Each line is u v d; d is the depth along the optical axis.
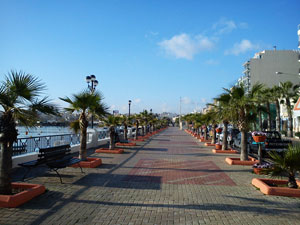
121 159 12.43
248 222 4.80
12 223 4.57
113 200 5.95
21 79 5.88
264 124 48.19
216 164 11.40
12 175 8.27
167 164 11.20
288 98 37.75
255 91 11.26
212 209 5.46
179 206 5.61
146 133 36.41
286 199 6.21
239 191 6.89
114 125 15.89
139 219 4.86
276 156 6.89
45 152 7.59
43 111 6.05
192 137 33.34
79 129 10.57
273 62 61.72
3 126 5.58
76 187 6.98
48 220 4.73
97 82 17.77
